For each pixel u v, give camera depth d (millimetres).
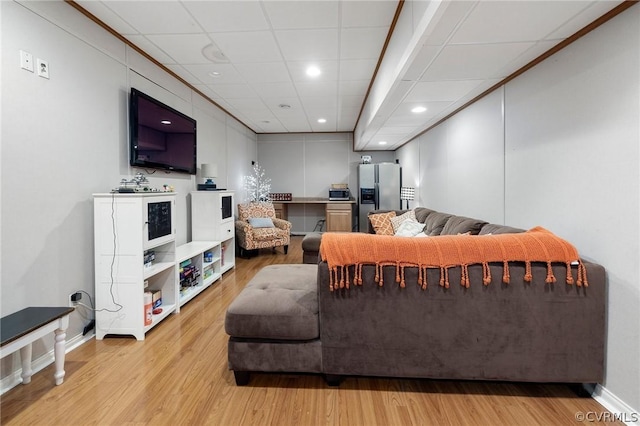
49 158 2113
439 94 3012
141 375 1962
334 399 1729
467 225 2742
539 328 1674
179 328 2648
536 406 1652
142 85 3115
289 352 1815
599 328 1639
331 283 1753
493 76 2525
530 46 1985
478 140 3164
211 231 4090
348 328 1777
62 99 2207
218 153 5105
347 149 7641
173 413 1620
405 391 1800
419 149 5352
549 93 2096
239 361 1824
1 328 1621
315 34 2756
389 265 1739
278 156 7688
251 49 3041
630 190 1512
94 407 1666
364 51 3096
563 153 1971
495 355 1711
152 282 2965
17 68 1896
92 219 2492
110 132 2682
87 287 2443
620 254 1568
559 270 1650
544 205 2166
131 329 2436
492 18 1639
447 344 1732
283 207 7293
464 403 1686
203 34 2752
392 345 1761
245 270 4523
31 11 1975
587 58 1762
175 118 3604
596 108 1705
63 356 1858
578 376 1667
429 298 1723
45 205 2090
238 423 1547
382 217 4754
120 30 2684
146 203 2482
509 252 1681
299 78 3846
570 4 1512
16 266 1906
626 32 1516
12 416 1598
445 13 1588
